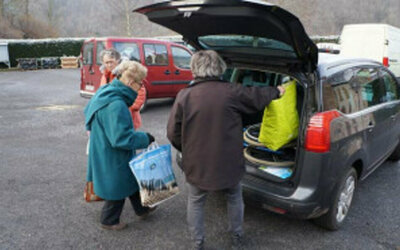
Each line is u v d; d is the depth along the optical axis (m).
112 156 2.75
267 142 2.92
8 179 4.16
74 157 4.99
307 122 2.67
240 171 2.53
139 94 3.82
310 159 2.65
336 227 3.08
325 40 22.27
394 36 10.40
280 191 2.77
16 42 23.27
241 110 2.46
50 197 3.70
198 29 2.97
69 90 12.45
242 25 2.55
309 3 22.36
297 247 2.85
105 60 3.70
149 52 7.98
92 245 2.85
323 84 2.75
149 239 2.95
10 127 6.77
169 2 2.49
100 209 3.46
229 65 3.40
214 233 3.04
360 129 3.11
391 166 4.74
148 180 2.76
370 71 3.66
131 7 28.91
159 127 6.77
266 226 3.17
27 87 13.20
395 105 4.06
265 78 3.83
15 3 32.28
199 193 2.61
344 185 3.02
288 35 2.36
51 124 7.06
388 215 3.36
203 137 2.43
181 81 8.64
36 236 2.96
